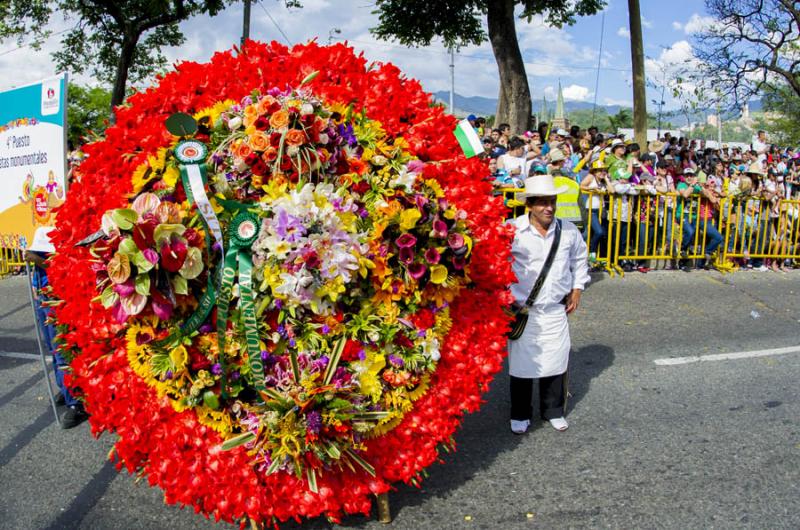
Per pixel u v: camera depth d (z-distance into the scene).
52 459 4.66
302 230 3.13
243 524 3.42
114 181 3.59
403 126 3.98
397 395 3.53
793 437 4.96
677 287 9.82
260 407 3.25
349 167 3.52
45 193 5.07
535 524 3.82
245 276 3.19
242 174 3.36
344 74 3.95
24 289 10.23
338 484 3.50
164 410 3.39
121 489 4.25
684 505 4.02
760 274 11.09
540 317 4.95
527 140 11.46
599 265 10.33
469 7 21.59
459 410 3.86
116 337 3.47
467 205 3.95
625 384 6.07
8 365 6.70
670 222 10.72
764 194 11.34
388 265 3.49
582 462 4.58
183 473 3.39
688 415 5.38
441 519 3.87
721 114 20.61
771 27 19.14
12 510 4.03
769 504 4.03
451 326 3.83
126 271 3.02
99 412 3.54
